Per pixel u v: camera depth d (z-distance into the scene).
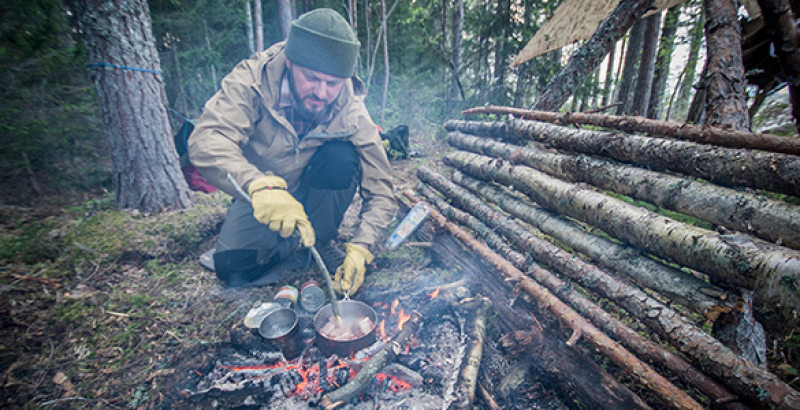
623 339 1.51
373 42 9.11
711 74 2.32
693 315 1.86
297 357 1.82
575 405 1.62
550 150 2.29
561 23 5.34
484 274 2.31
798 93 2.21
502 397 1.66
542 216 2.14
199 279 2.51
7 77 3.49
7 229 2.87
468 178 2.94
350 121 2.29
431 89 8.91
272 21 7.79
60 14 3.83
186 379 1.74
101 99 3.13
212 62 5.45
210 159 1.88
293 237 2.55
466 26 8.23
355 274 2.13
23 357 1.76
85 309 2.10
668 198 1.55
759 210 1.26
